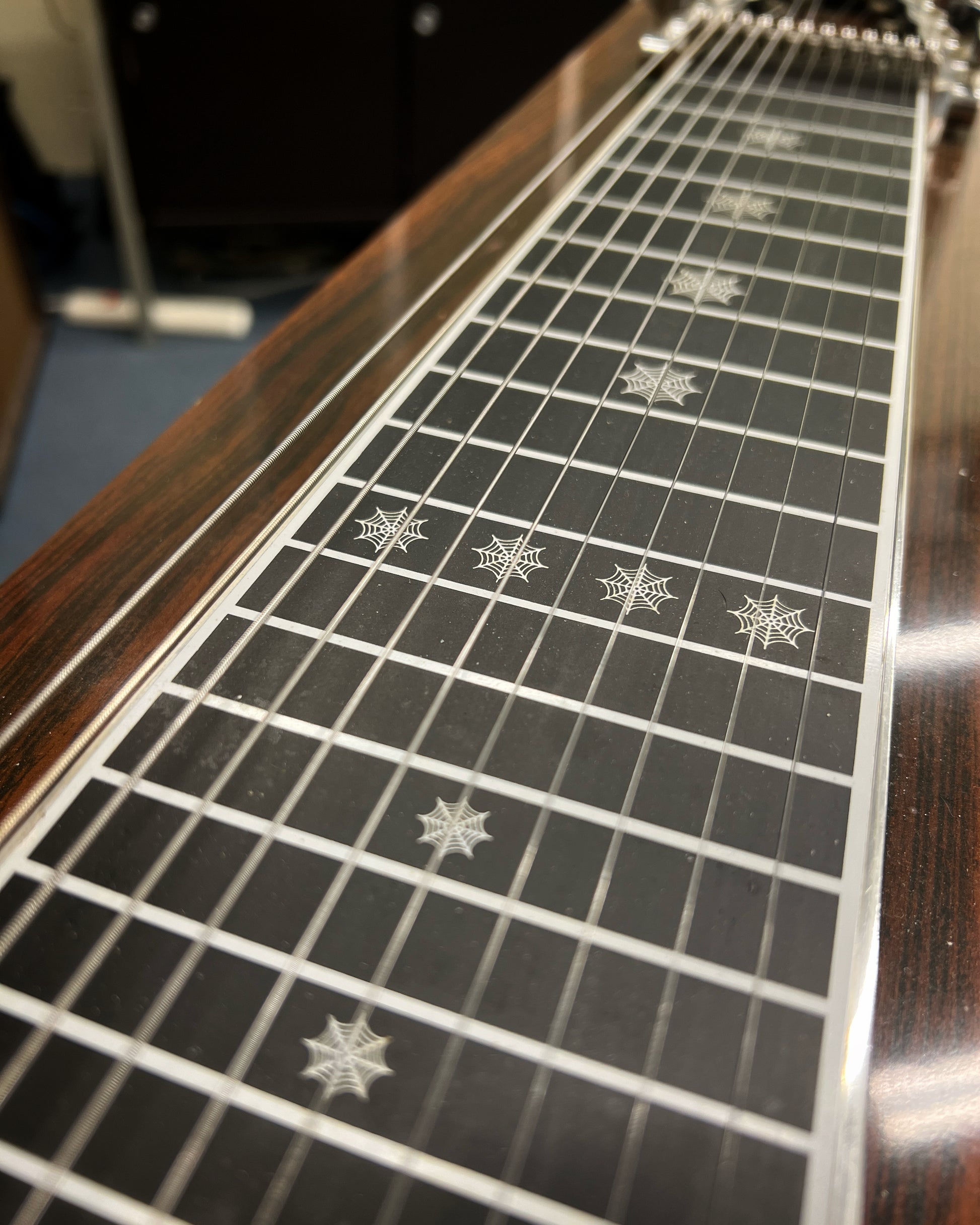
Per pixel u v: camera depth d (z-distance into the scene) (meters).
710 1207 0.10
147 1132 0.10
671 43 0.34
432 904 0.12
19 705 0.14
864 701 0.15
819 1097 0.11
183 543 0.17
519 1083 0.11
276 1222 0.10
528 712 0.14
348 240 0.68
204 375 0.59
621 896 0.12
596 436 0.19
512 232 0.25
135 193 0.60
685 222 0.26
